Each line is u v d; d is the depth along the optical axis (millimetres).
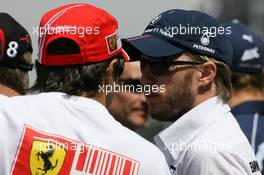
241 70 12812
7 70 8633
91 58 7961
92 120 7852
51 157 7672
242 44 12852
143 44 9242
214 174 8406
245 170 8578
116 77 8320
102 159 7734
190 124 9016
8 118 7754
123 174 7730
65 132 7762
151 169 7793
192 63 9188
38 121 7781
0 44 8602
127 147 7801
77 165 7699
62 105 7895
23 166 7637
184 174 8688
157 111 9312
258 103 12539
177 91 9195
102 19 8055
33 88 8297
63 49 7945
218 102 9219
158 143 9141
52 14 8109
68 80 7984
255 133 12219
